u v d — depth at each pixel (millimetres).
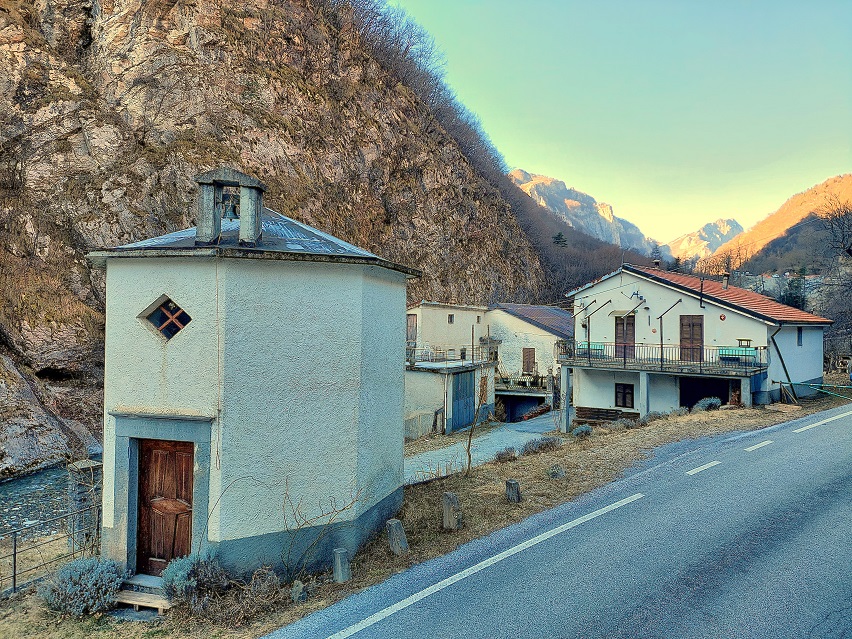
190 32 41969
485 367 27797
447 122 70250
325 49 52062
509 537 8656
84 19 40844
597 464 12562
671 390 23156
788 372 22531
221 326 7336
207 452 7352
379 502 9156
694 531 8617
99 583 7195
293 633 6223
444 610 6551
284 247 8039
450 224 55844
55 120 35125
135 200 34125
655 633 5945
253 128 41875
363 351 8461
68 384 28375
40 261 30484
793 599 6562
